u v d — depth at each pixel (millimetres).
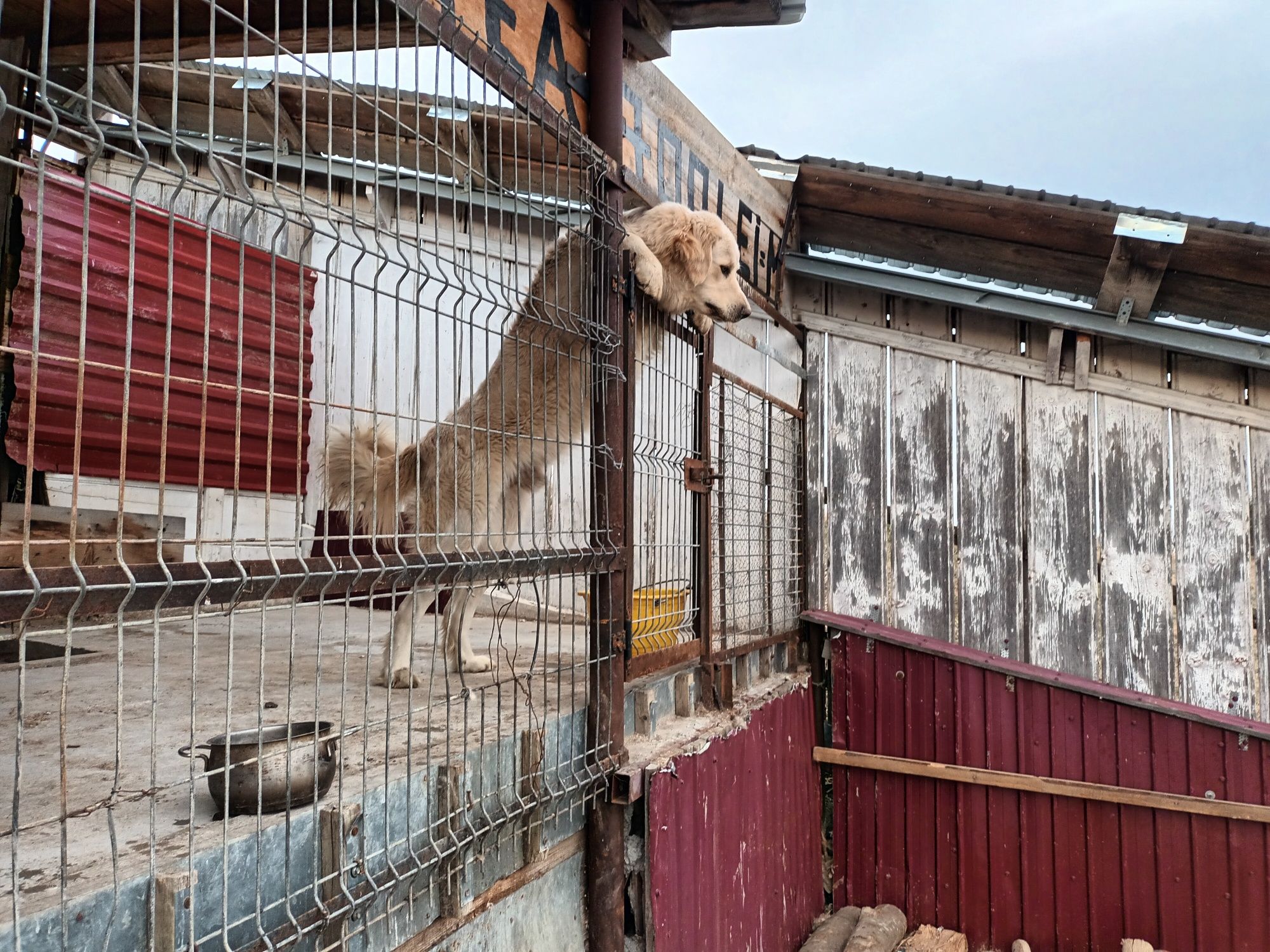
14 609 903
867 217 4762
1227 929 4004
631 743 2828
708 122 3621
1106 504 4578
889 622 4988
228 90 3674
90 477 4203
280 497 5113
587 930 2449
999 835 4441
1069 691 4352
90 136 970
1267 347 4164
